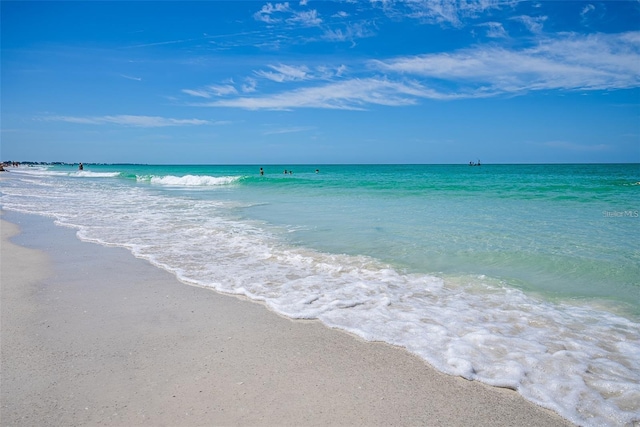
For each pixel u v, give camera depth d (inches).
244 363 138.6
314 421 107.7
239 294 209.8
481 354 144.3
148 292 212.1
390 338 157.5
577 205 551.5
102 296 205.6
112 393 120.0
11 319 175.3
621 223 397.1
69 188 1075.3
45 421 106.7
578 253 279.3
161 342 154.1
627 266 248.2
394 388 124.2
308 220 439.5
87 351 145.9
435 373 132.8
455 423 107.9
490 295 205.2
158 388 122.7
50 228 404.8
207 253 295.1
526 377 129.3
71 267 260.1
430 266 256.4
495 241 318.7
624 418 109.4
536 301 196.9
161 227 404.2
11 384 124.1
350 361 140.6
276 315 181.6
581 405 115.3
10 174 2146.9
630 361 138.4
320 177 1566.2
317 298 201.3
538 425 107.6
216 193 872.3
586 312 183.0
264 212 515.5
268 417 109.3
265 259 277.9
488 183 1058.1
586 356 142.1
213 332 163.5
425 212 490.0
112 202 664.4
